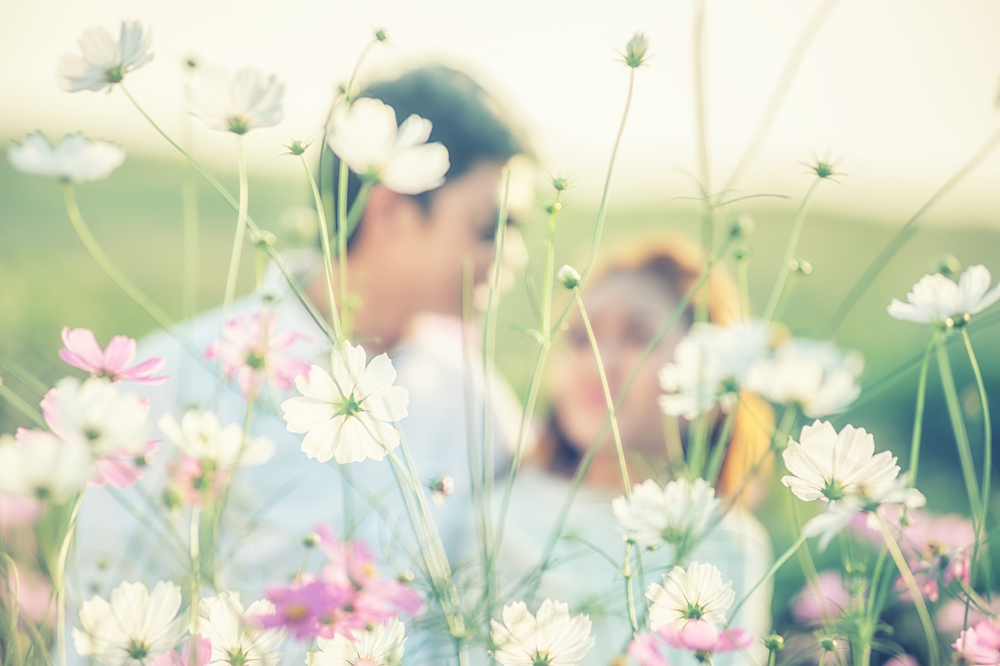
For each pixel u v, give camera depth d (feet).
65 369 4.91
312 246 4.49
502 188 2.77
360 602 2.74
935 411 8.96
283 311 3.90
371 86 4.65
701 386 3.01
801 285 15.37
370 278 4.91
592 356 5.31
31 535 2.99
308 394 2.63
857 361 2.97
